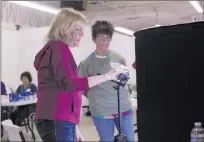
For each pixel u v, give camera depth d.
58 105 1.47
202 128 0.89
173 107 0.98
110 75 1.50
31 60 7.75
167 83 0.99
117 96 2.22
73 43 1.55
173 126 0.98
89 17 9.70
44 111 1.49
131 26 13.02
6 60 7.96
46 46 1.49
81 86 1.40
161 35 0.99
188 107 0.94
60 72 1.41
